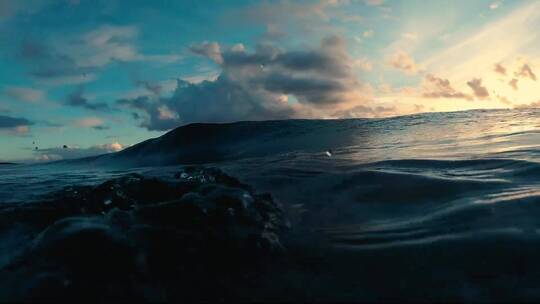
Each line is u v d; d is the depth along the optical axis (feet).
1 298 4.73
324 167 13.89
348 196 9.65
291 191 10.71
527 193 8.13
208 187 7.89
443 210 7.80
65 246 5.46
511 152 13.37
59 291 4.77
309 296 4.98
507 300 4.66
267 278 5.49
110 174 20.61
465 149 15.64
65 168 29.78
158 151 33.45
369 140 24.16
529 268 5.28
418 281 5.20
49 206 9.41
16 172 27.55
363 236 6.91
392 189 9.70
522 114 31.09
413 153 15.85
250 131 34.50
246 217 6.95
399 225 7.30
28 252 5.94
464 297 4.78
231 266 5.84
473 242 6.12
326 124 35.53
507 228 6.49
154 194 9.62
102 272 5.14
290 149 24.66
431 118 34.19
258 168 14.66
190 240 6.10
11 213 9.12
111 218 6.29
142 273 5.27
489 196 8.27
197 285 5.27
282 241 6.88
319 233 7.25
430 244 6.25
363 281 5.30
